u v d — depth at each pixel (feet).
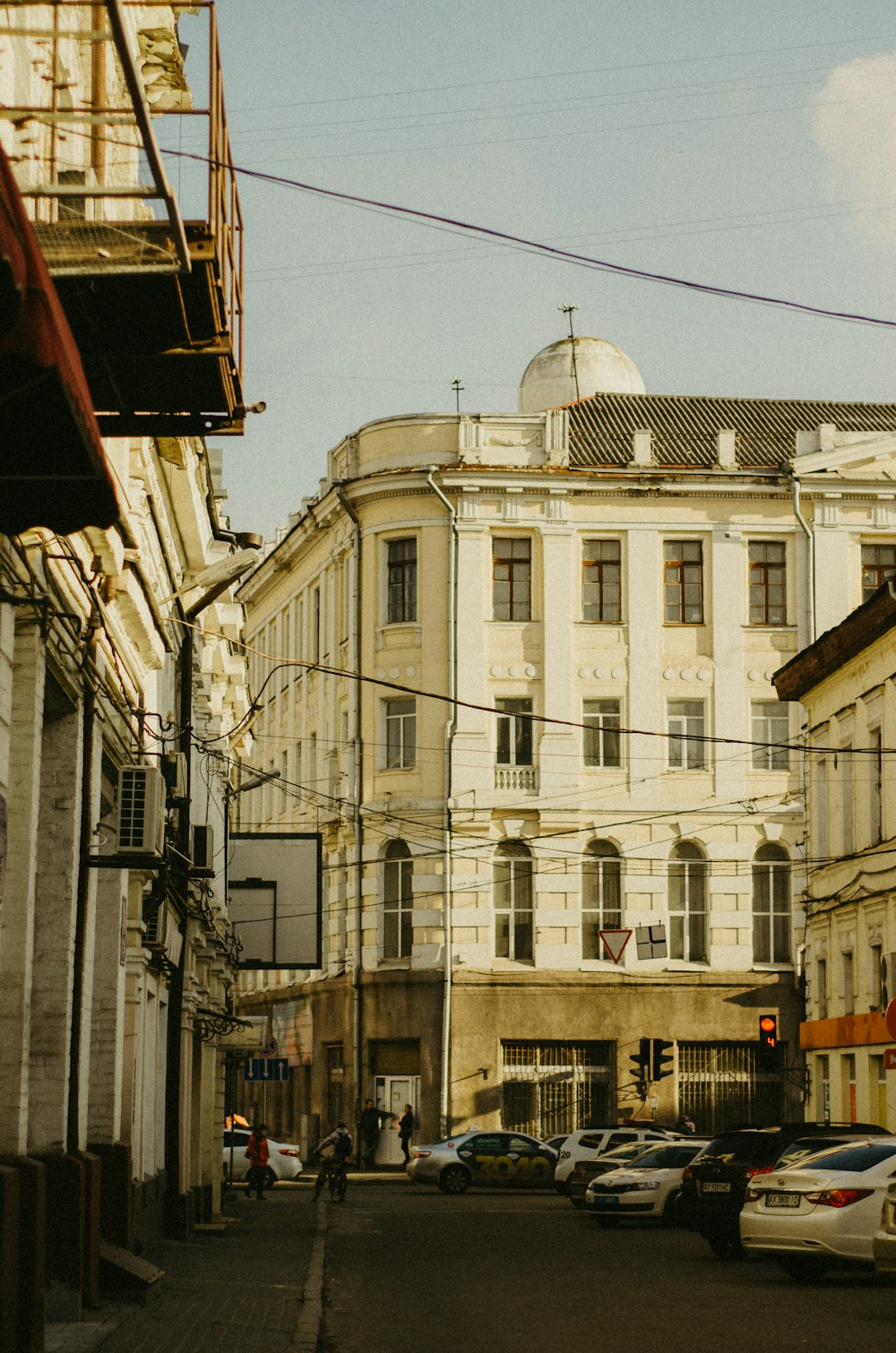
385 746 170.50
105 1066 59.62
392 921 168.66
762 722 170.91
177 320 38.29
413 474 168.76
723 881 168.25
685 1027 165.89
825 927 130.82
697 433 181.16
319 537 189.47
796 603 171.83
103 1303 50.55
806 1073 134.82
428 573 169.37
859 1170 62.18
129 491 60.18
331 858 178.40
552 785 167.02
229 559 88.63
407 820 167.22
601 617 170.71
